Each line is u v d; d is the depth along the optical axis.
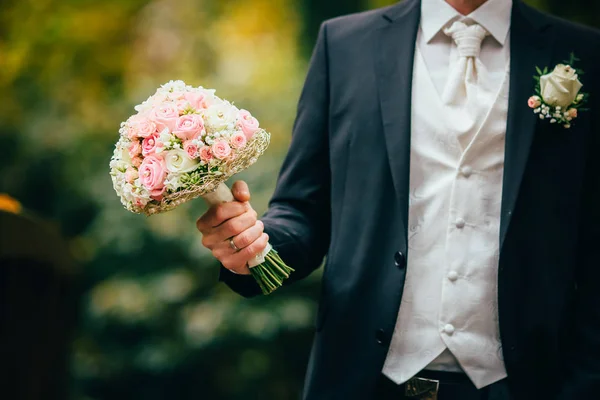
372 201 2.28
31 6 9.96
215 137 2.05
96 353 7.42
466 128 2.26
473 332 2.21
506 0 2.38
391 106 2.31
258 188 7.81
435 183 2.26
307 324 7.30
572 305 2.34
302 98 2.51
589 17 7.04
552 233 2.25
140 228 7.88
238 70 10.82
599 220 2.31
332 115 2.41
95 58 10.49
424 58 2.36
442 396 2.20
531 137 2.25
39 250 3.39
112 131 9.29
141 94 9.58
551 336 2.22
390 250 2.25
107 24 10.47
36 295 3.52
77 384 7.24
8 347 3.44
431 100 2.31
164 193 2.06
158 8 10.79
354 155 2.34
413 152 2.28
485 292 2.22
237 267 2.17
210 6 11.03
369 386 2.22
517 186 2.22
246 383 7.35
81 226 8.70
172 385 7.45
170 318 7.47
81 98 10.12
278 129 8.53
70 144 9.05
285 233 2.32
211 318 7.23
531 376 2.21
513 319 2.20
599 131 2.35
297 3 11.03
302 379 7.46
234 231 2.13
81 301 7.73
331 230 2.39
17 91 9.77
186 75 10.57
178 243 7.75
